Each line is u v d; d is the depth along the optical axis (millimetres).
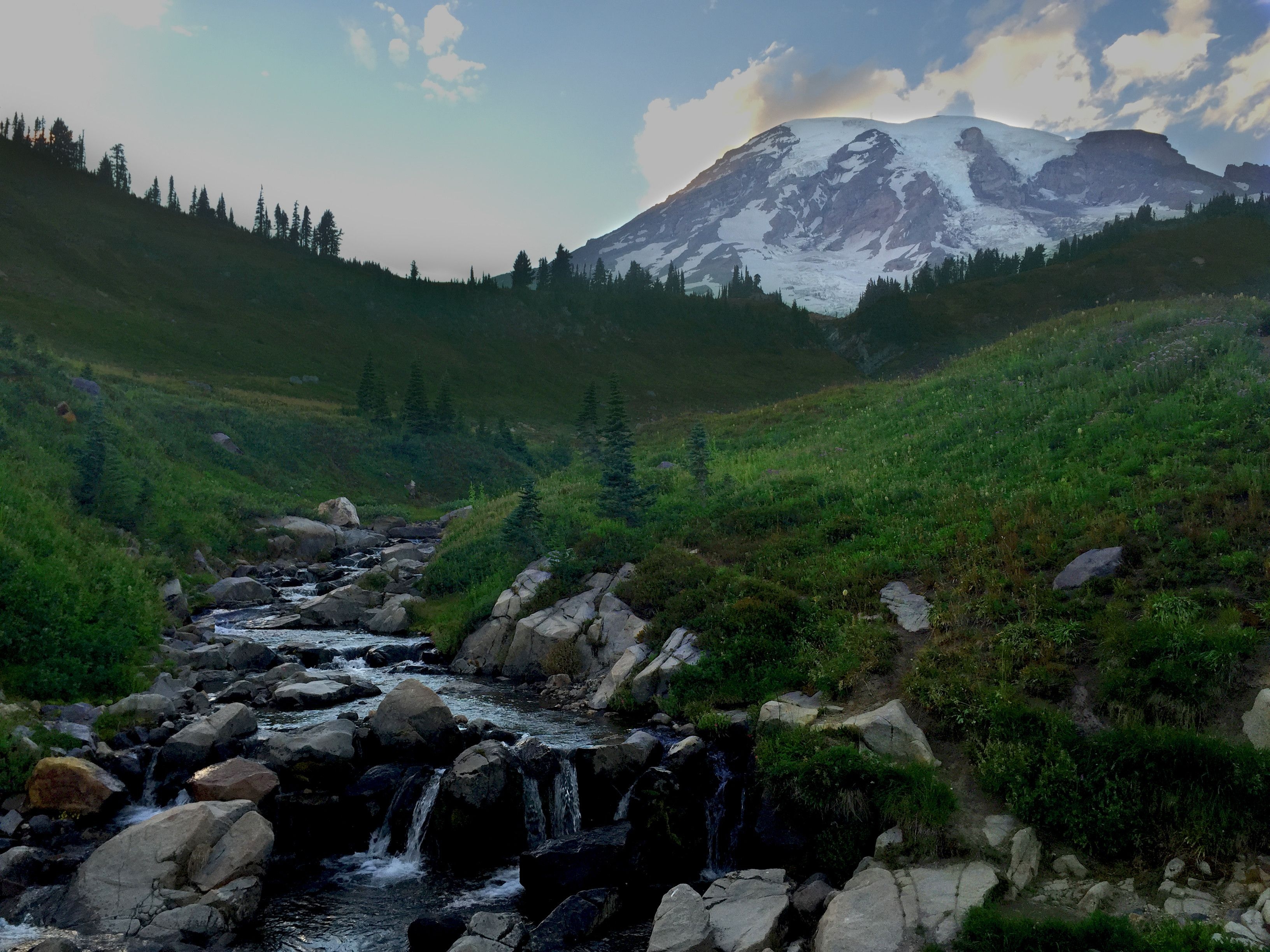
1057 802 11148
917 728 13133
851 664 15625
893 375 193375
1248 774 10039
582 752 14812
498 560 29141
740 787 13906
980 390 34938
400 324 184375
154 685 18172
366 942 10734
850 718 14109
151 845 11242
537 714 18375
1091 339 35406
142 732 15586
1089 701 12750
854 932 9359
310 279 188750
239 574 37281
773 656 17391
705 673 17578
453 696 19984
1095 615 14383
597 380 186125
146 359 119125
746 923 10203
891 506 23922
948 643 15508
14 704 14883
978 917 9086
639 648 20000
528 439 121250
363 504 67875
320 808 13680
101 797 12992
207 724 15352
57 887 10992
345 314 179125
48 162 193750
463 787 13328
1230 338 26719
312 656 23375
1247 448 18641
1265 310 30516
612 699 18781
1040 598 15609
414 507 73000
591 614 22562
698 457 30625
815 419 43469
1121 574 15477
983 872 10227
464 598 27875
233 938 10539
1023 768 11711
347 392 136500
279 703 18438
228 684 19812
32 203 164875
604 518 29078
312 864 13031
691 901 10664
